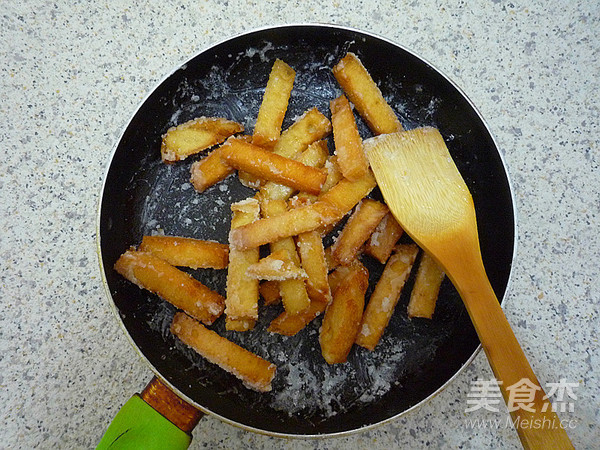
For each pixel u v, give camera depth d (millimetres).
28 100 403
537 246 400
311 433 346
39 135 401
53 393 377
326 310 354
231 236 334
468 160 381
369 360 370
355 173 339
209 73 378
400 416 317
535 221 403
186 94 380
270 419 358
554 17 419
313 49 384
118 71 409
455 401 384
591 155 408
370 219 347
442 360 367
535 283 396
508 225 347
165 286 342
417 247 364
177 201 381
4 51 405
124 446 301
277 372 366
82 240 395
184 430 316
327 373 367
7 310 383
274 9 417
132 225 376
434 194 325
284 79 364
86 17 411
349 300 339
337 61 391
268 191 360
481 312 297
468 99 358
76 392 379
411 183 328
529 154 409
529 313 393
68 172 400
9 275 386
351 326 339
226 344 340
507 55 417
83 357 383
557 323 392
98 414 378
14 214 393
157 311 367
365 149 340
